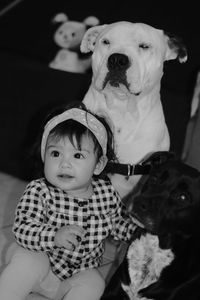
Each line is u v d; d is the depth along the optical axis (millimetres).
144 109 2467
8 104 3492
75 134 2068
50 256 2080
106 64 2369
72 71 3326
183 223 1935
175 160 2035
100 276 2135
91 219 2098
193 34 3352
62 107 2240
